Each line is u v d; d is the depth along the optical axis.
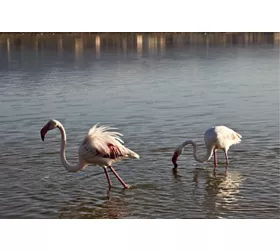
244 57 37.03
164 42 53.53
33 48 45.28
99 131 10.38
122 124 15.75
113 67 31.39
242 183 10.30
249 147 12.96
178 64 32.91
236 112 17.64
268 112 17.59
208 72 28.91
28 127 15.41
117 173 11.08
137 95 21.30
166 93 21.81
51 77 27.05
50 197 9.59
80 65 32.50
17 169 11.22
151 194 9.80
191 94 21.58
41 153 12.48
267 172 10.95
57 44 49.41
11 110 18.22
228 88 23.16
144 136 14.13
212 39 57.97
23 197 9.57
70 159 11.93
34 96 21.22
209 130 11.52
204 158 11.59
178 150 11.49
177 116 16.95
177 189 10.04
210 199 9.45
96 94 21.58
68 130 14.98
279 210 8.80
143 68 30.86
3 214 8.72
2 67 31.80
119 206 9.16
